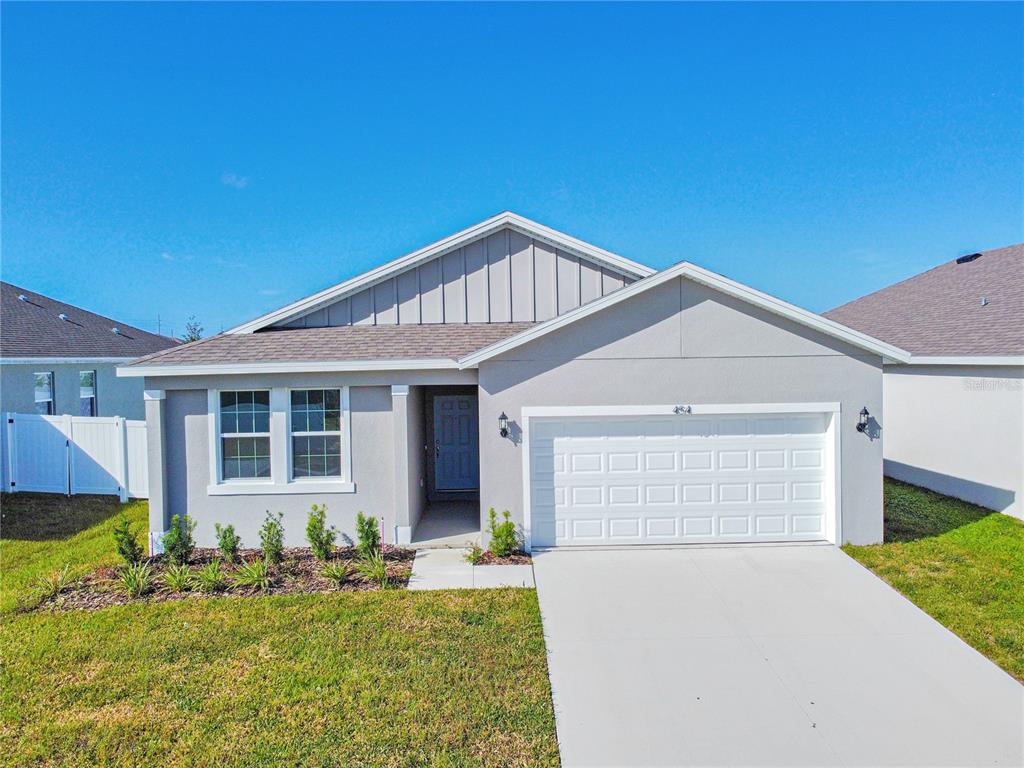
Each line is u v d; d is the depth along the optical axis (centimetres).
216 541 1096
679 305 1034
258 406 1106
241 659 663
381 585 883
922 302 1889
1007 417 1233
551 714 568
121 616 774
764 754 515
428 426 1474
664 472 1059
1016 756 512
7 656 671
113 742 522
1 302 2075
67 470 1468
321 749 511
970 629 738
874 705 588
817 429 1061
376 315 1307
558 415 1040
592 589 870
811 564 959
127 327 2644
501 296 1307
